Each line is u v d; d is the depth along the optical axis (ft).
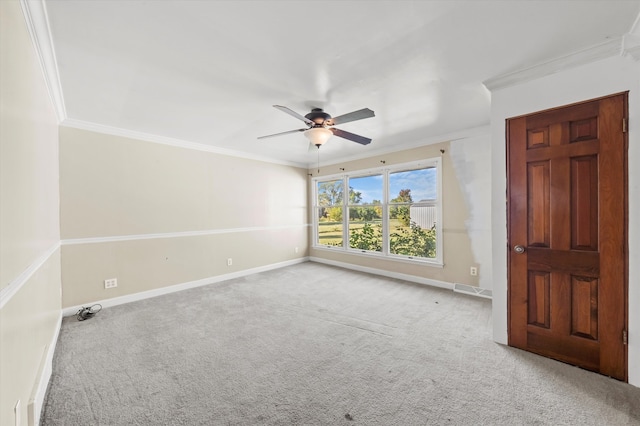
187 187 13.47
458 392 5.58
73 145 10.05
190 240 13.55
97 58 6.12
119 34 5.31
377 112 9.75
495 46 5.88
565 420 4.80
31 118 5.16
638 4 4.67
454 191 12.59
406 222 14.62
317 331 8.46
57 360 6.84
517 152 7.13
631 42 5.48
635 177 5.67
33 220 5.27
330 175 18.53
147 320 9.39
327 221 19.24
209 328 8.72
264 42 5.65
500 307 7.54
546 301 6.80
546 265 6.76
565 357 6.54
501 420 4.83
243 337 8.09
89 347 7.50
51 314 7.25
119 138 11.26
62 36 5.32
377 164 15.69
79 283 10.13
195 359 6.90
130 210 11.53
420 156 13.73
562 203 6.51
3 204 3.49
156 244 12.32
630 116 5.69
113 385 5.86
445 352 7.14
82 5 4.50
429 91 8.07
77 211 10.12
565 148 6.44
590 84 6.09
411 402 5.31
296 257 19.25
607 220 5.97
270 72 6.86
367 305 10.73
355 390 5.68
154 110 9.27
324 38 5.54
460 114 10.05
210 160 14.40
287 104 8.84
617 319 5.87
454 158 12.53
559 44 5.84
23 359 4.34
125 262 11.35
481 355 6.96
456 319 9.31
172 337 8.11
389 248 15.39
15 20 4.10
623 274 5.81
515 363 6.57
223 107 9.05
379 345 7.56
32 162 5.24
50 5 4.47
